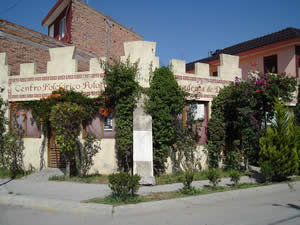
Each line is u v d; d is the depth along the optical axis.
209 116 10.99
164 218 5.47
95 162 10.05
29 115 10.99
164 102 9.24
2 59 11.25
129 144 9.29
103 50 18.36
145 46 9.61
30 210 6.22
